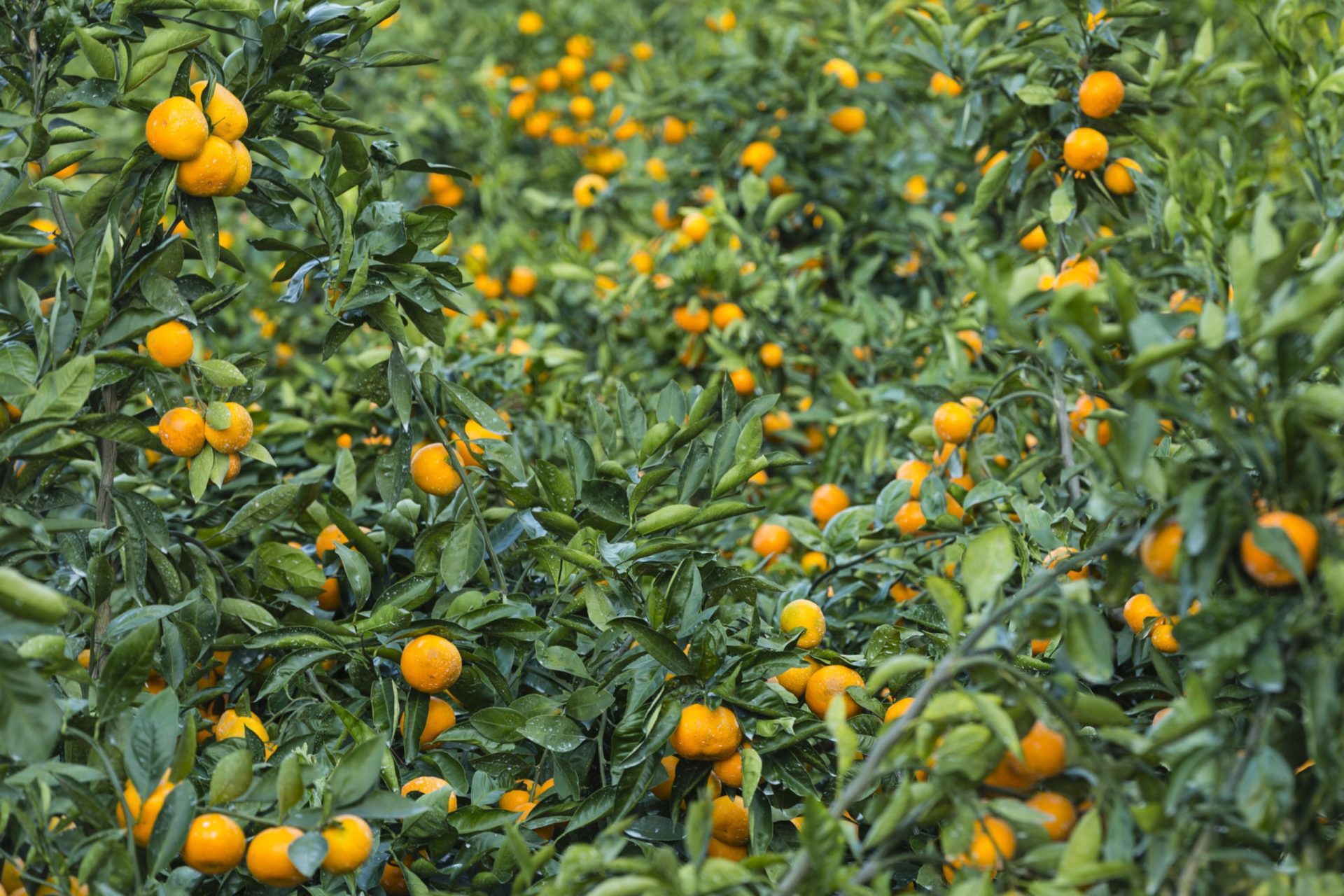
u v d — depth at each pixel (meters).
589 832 3.84
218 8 3.83
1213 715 3.45
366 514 4.33
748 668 3.76
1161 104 4.35
